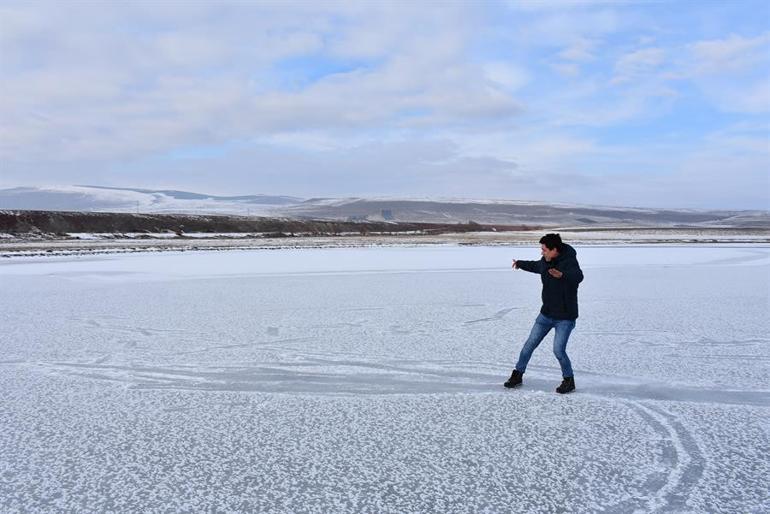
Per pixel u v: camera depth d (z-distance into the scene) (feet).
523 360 22.15
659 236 277.44
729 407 19.93
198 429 17.76
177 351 28.60
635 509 12.78
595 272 76.84
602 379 23.45
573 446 16.37
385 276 70.33
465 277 69.15
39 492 13.61
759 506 12.91
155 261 96.02
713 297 50.11
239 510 12.72
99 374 24.32
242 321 37.50
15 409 19.71
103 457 15.65
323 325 36.09
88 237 186.39
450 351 28.60
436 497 13.33
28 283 61.57
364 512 12.62
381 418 18.78
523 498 13.29
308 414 19.19
